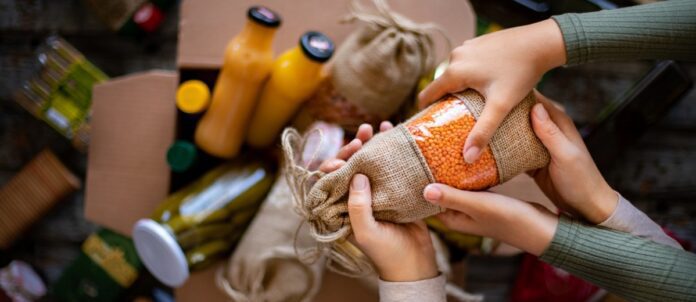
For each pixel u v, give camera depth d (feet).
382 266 2.29
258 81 2.81
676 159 3.84
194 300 3.06
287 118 2.99
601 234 2.20
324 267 2.93
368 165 2.07
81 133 3.68
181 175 3.17
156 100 3.22
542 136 2.13
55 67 3.72
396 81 2.71
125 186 3.23
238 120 2.94
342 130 2.90
